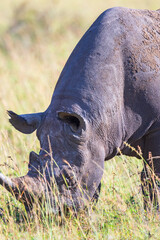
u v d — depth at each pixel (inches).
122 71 788.0
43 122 760.3
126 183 922.7
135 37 808.3
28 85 1590.8
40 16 2527.1
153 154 828.0
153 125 812.0
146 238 736.3
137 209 805.2
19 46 2303.2
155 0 2942.9
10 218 780.0
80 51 792.9
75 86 764.0
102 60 776.3
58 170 725.9
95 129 756.6
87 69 770.8
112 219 793.6
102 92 764.0
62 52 2062.0
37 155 736.3
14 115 773.3
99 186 843.4
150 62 802.8
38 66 1859.0
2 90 1611.7
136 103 794.8
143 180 846.5
